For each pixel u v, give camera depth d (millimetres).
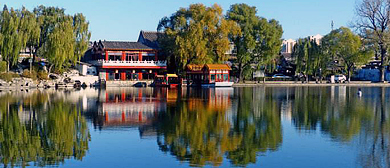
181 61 102750
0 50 85875
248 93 77000
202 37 105562
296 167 23641
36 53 103438
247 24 109250
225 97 66750
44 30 93750
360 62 121500
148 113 44781
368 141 29922
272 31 110188
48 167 23562
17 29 86562
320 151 26984
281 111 46906
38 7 95625
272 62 115438
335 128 35188
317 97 67312
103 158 25344
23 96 65938
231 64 126812
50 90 83375
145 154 26219
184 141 29844
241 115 43312
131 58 111938
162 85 102750
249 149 27531
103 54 109875
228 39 111375
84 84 102750
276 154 26281
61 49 90188
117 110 47344
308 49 118625
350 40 120625
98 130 34125
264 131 33781
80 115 42969
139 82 107438
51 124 37125
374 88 97812
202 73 104500
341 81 126875
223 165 23938
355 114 44469
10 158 25312
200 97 66750
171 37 106125
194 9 106562
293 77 129000
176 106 51906
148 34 125000
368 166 23766
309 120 39906
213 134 32469
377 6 117062
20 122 38094
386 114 44375
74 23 100062
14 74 89188
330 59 125250
